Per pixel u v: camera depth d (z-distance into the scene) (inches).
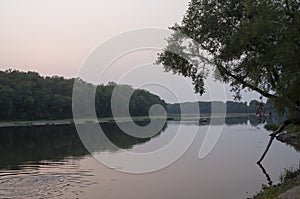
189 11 944.3
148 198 672.4
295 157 1208.2
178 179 841.5
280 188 658.2
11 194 689.6
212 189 746.8
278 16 709.3
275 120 2778.1
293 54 682.2
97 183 790.5
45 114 3371.1
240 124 3481.8
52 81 3622.0
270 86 856.9
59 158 1166.3
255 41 779.4
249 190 737.6
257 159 1168.2
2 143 1667.1
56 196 681.0
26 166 1014.4
